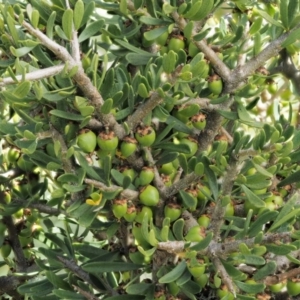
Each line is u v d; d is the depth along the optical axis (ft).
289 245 1.28
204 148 1.51
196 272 1.36
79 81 1.29
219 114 1.48
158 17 1.50
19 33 1.41
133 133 1.40
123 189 1.38
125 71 1.47
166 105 1.42
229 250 1.33
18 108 1.39
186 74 1.27
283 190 1.55
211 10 1.43
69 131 1.39
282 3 1.36
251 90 1.47
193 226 1.40
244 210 1.51
